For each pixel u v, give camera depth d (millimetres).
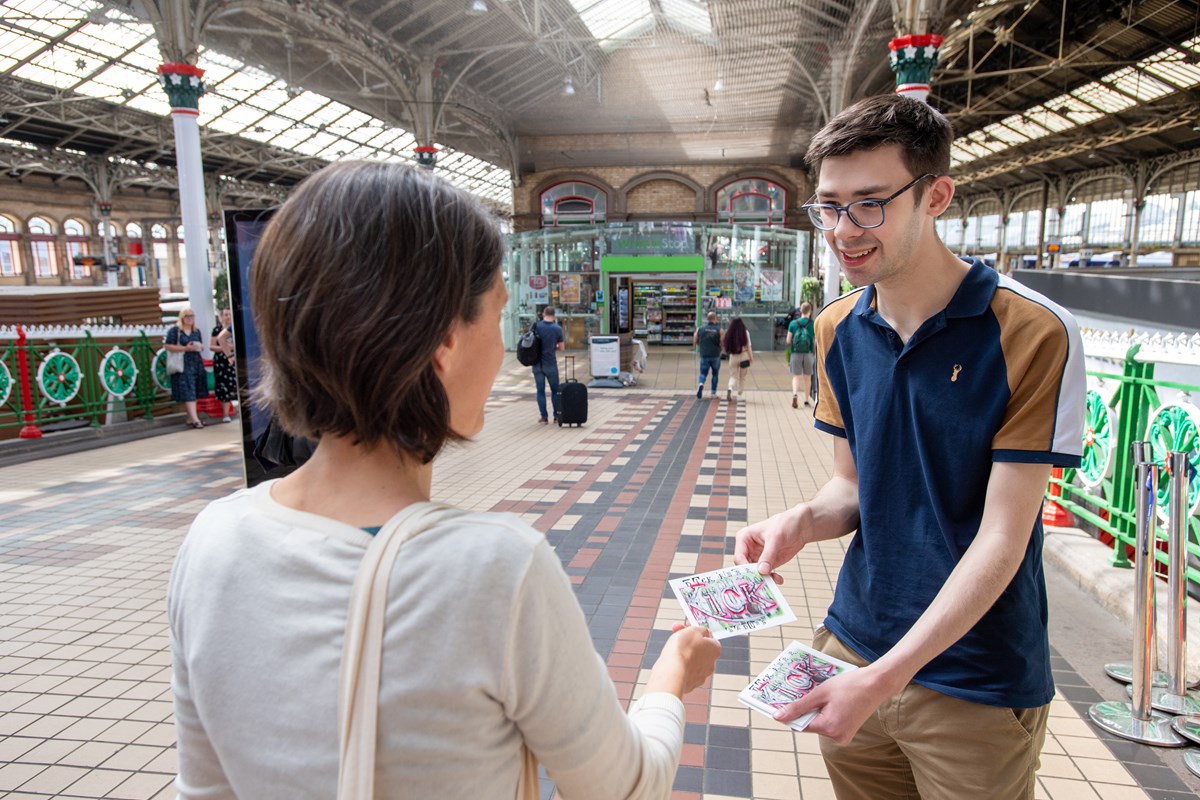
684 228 21188
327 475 789
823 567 4602
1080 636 3658
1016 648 1316
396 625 668
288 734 680
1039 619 1368
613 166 26609
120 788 2648
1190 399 4016
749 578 1477
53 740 2934
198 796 785
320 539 725
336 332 709
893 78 18297
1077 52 16094
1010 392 1252
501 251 843
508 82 20734
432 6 15000
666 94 22234
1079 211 33969
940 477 1344
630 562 4816
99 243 32219
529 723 707
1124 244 30562
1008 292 1284
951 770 1335
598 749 728
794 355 11477
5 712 3133
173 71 10289
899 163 1229
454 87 18031
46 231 30562
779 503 6215
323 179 769
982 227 43406
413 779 657
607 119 24516
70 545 5262
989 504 1261
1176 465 2840
